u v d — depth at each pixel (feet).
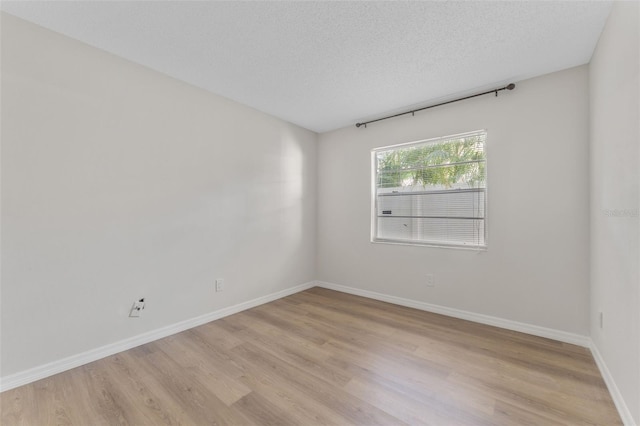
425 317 9.65
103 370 6.42
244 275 10.45
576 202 7.59
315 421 4.86
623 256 4.96
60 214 6.38
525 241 8.36
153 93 7.95
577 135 7.57
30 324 5.99
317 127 13.03
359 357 6.98
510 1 5.28
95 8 5.55
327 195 13.55
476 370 6.37
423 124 10.43
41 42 6.12
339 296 12.19
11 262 5.78
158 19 5.87
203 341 7.88
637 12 4.29
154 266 7.98
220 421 4.87
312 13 5.65
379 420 4.87
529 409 5.10
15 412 5.06
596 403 5.24
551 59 7.26
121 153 7.33
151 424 4.81
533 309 8.25
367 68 7.75
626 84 4.77
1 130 5.67
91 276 6.84
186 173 8.71
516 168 8.48
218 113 9.57
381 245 11.60
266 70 7.92
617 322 5.28
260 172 11.06
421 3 5.35
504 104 8.69
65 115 6.44
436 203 10.30
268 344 7.69
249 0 5.30
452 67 7.67
